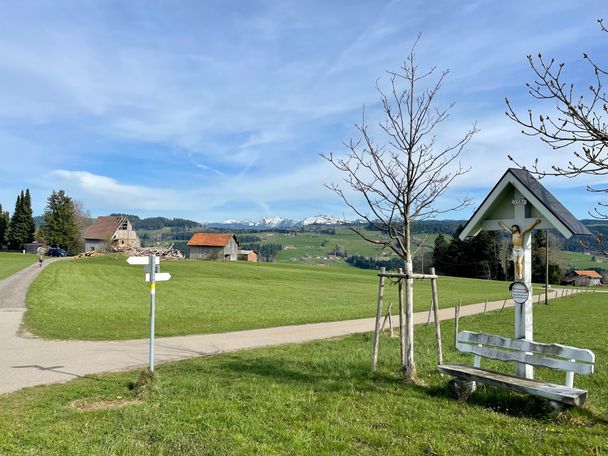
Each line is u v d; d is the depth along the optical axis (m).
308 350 13.66
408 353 9.21
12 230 111.25
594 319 25.67
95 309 24.20
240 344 15.36
